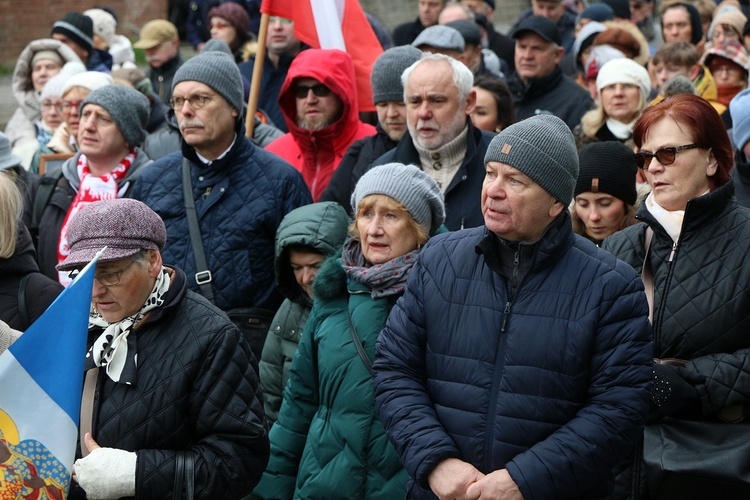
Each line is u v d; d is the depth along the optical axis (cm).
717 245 1118
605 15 2641
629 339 971
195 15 3647
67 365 962
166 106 2206
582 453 945
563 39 2998
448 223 1432
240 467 1014
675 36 2669
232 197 1467
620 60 1856
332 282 1187
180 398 1011
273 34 2378
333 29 1880
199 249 1448
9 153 1645
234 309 1441
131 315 1023
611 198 1362
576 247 1002
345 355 1152
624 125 1847
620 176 1360
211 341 1022
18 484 946
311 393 1205
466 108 1467
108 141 1641
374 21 2575
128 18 4194
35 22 4153
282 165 1501
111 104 1639
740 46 2181
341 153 1723
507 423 970
